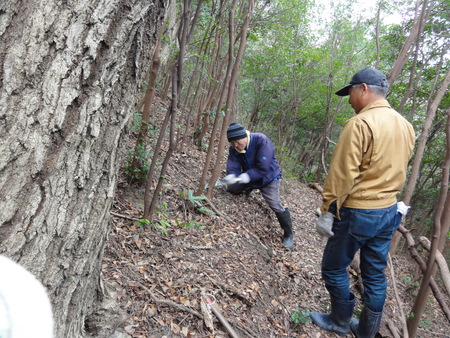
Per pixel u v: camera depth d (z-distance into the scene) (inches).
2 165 33.4
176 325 76.0
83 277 46.9
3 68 33.1
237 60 128.3
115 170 47.9
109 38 39.4
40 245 37.2
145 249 97.9
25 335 15.8
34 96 34.6
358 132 71.1
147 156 128.9
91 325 60.6
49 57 35.1
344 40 406.0
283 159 373.7
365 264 82.7
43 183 36.3
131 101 47.3
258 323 93.9
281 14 288.5
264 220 167.5
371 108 75.9
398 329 120.6
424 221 387.5
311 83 393.7
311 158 453.7
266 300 106.7
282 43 341.7
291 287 123.9
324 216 78.7
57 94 35.9
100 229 47.7
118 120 44.9
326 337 102.9
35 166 35.4
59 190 38.1
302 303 117.0
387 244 80.4
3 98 33.2
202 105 217.9
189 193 124.1
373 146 71.2
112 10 39.0
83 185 41.3
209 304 86.2
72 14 35.9
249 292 103.3
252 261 122.8
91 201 43.6
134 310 73.3
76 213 41.1
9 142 33.6
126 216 107.8
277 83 384.2
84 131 39.3
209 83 224.7
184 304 83.1
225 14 180.2
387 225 76.7
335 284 85.0
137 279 84.4
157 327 72.7
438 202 82.8
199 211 136.2
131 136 150.2
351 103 82.3
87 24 37.1
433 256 85.8
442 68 277.7
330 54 394.0
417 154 137.9
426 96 295.4
